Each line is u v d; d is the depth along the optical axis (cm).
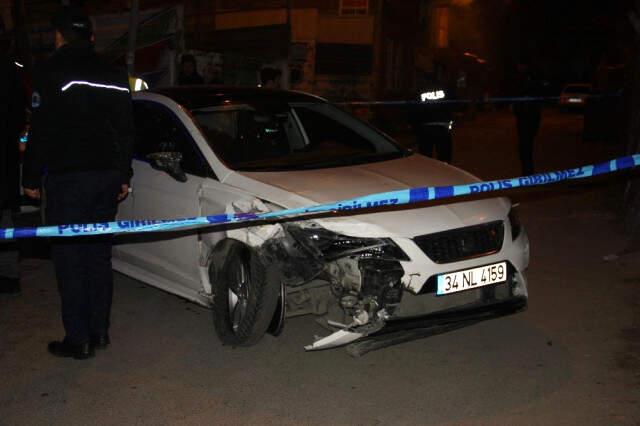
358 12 2252
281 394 430
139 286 637
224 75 1555
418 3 2858
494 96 3772
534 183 465
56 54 448
